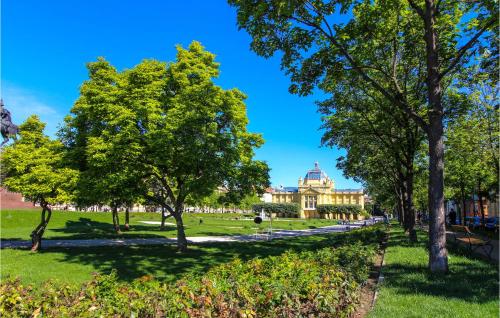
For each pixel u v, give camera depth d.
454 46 11.70
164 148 17.14
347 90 18.31
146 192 20.55
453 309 6.53
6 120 28.03
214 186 18.89
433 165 10.10
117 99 17.91
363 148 23.17
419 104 16.55
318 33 11.80
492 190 32.66
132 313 4.17
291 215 109.44
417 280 8.77
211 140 17.80
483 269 10.16
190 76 19.97
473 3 10.74
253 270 6.77
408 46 13.78
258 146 21.73
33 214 39.06
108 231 32.84
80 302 4.50
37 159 18.80
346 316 6.06
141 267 15.16
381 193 53.28
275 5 10.12
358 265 8.90
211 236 31.12
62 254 18.23
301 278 5.84
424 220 64.38
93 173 18.19
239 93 22.00
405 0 12.30
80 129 20.25
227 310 4.43
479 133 20.27
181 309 4.29
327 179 119.19
